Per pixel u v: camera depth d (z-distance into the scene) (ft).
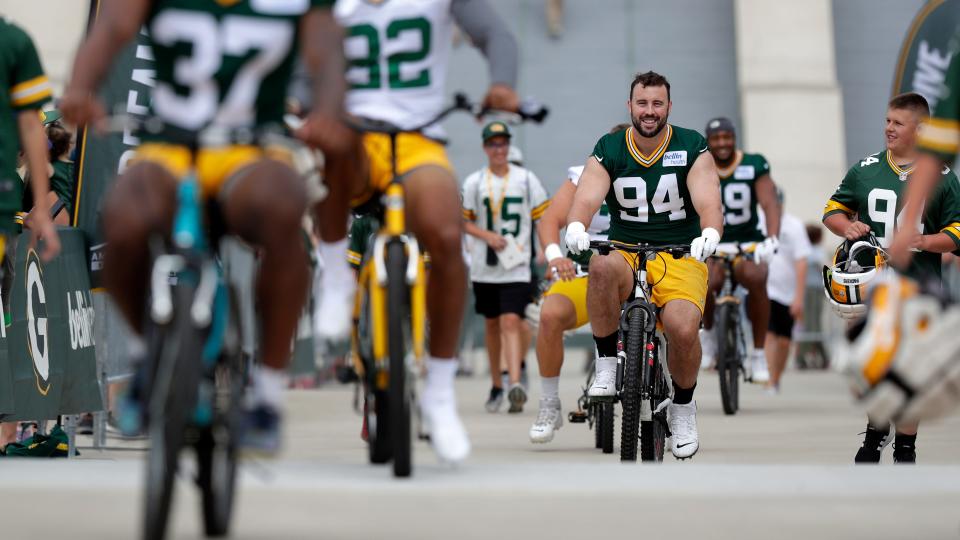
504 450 85.87
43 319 80.28
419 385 63.62
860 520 42.52
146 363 36.86
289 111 49.47
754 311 125.08
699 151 72.38
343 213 52.26
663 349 72.08
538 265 125.29
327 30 41.47
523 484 50.47
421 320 50.31
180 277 37.32
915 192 45.03
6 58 60.90
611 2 303.48
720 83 301.84
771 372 148.25
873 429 72.59
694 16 302.86
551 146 301.02
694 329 68.90
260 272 40.75
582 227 71.15
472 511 44.55
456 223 51.31
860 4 306.14
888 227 74.02
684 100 301.84
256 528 41.47
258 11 40.98
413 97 52.70
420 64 52.70
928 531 40.57
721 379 115.85
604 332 72.43
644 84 71.92
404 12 52.29
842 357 39.29
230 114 41.37
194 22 40.83
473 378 190.39
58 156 89.20
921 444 89.45
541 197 123.65
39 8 266.57
